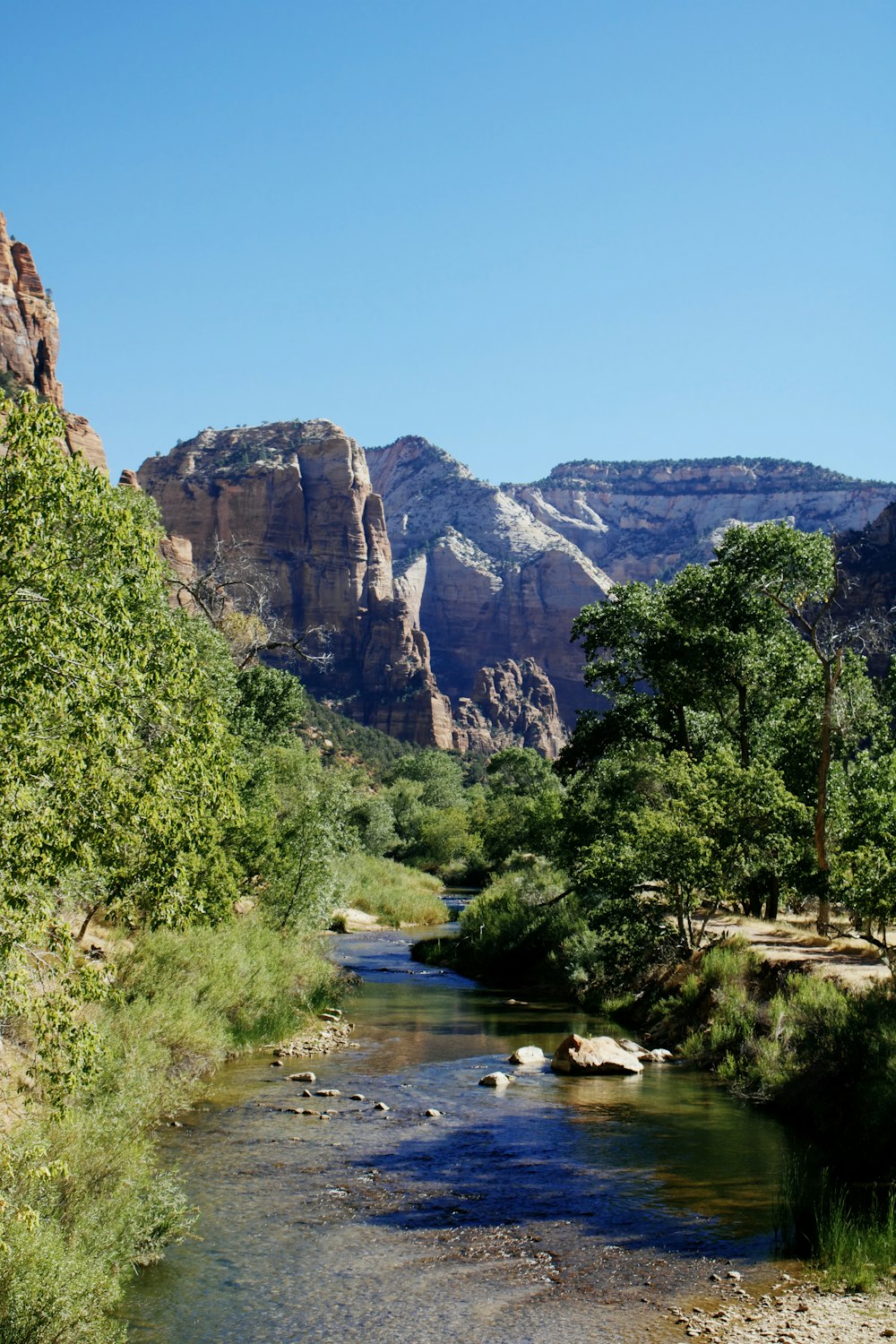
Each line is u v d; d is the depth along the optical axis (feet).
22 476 27.84
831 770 98.43
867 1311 29.45
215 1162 43.52
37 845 26.99
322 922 100.58
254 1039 67.92
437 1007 90.74
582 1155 44.96
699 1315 29.35
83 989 28.84
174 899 37.52
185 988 59.93
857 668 101.55
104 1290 27.55
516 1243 34.91
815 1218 36.32
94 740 28.19
